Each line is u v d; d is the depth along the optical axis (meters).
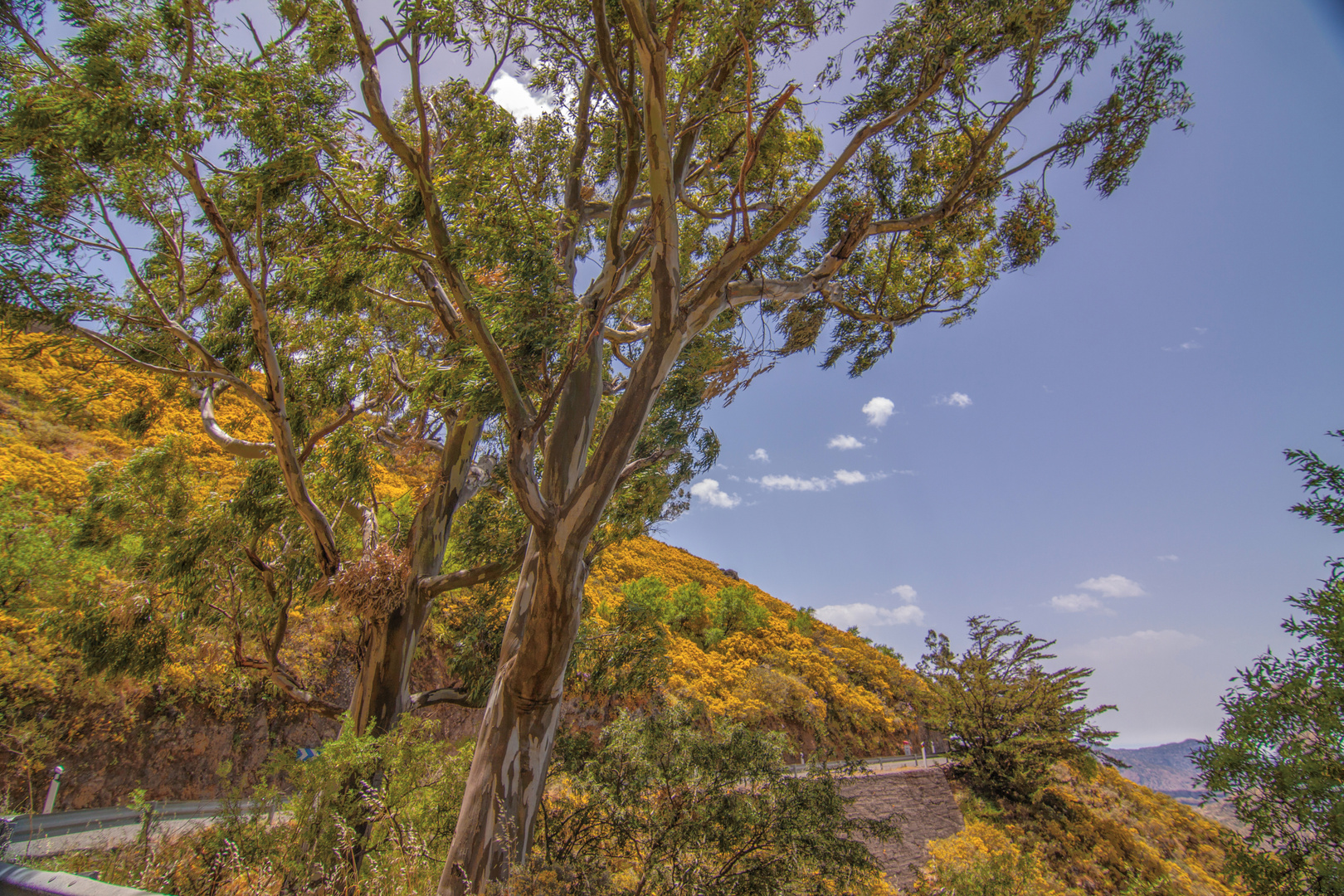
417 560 10.55
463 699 10.70
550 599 6.90
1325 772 3.69
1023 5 7.49
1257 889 3.84
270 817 6.54
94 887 2.69
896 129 9.60
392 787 7.02
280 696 14.20
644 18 6.54
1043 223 11.31
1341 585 3.99
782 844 7.23
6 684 10.34
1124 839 19.19
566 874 6.55
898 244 12.62
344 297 8.83
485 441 10.83
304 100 7.36
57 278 7.41
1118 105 8.86
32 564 11.90
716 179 12.24
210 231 9.34
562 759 8.42
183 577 10.08
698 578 37.41
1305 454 4.24
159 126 6.64
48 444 16.58
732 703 21.38
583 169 10.42
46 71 6.75
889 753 26.22
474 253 7.54
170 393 10.66
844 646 34.31
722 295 8.31
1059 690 21.02
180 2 6.72
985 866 12.95
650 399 7.43
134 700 12.03
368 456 11.02
